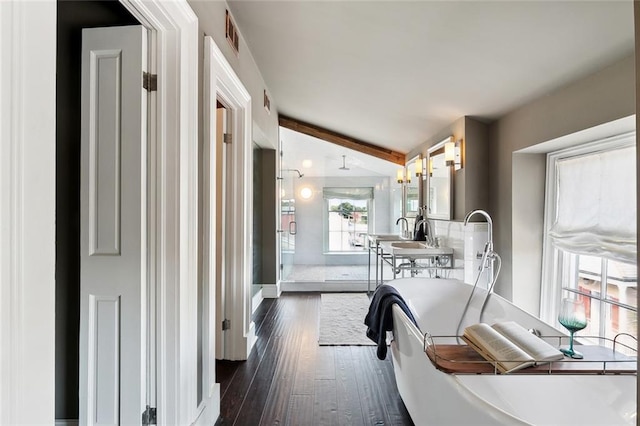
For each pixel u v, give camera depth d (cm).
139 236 152
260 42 285
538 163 277
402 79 280
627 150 204
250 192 295
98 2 168
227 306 281
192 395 168
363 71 285
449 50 217
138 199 152
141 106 152
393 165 537
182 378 160
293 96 417
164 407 157
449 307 284
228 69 225
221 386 237
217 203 282
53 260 72
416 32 208
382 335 213
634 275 207
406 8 187
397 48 233
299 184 538
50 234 71
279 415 204
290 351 297
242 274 281
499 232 297
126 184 152
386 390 233
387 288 233
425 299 289
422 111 337
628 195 203
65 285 167
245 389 233
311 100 411
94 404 154
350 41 240
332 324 367
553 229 264
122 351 153
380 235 528
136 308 153
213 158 197
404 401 203
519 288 276
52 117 71
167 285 157
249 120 289
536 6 158
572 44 177
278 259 508
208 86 190
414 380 181
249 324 297
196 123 169
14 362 64
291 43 272
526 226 277
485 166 317
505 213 288
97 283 154
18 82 64
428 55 230
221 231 281
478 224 306
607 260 227
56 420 166
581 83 203
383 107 361
